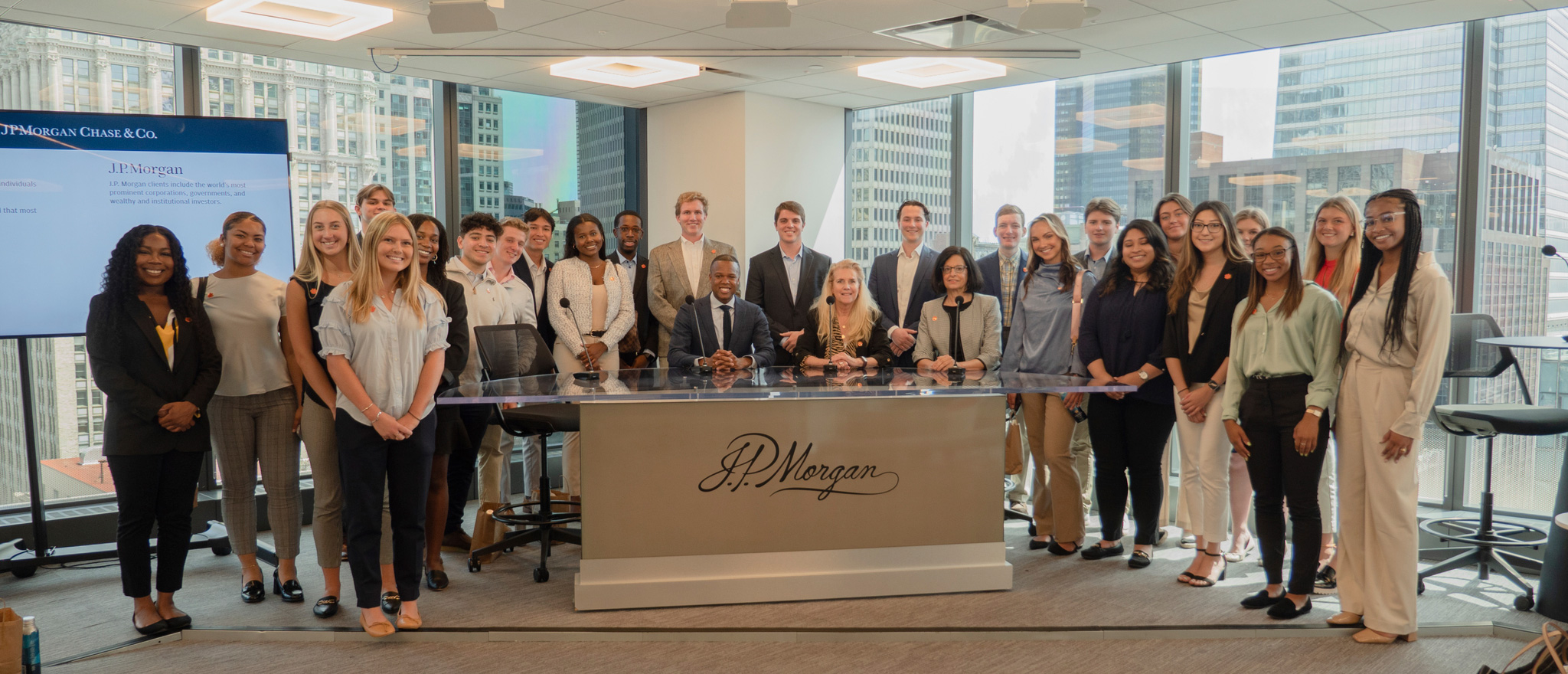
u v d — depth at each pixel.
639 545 3.67
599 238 5.15
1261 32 5.18
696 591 3.69
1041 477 4.67
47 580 4.29
